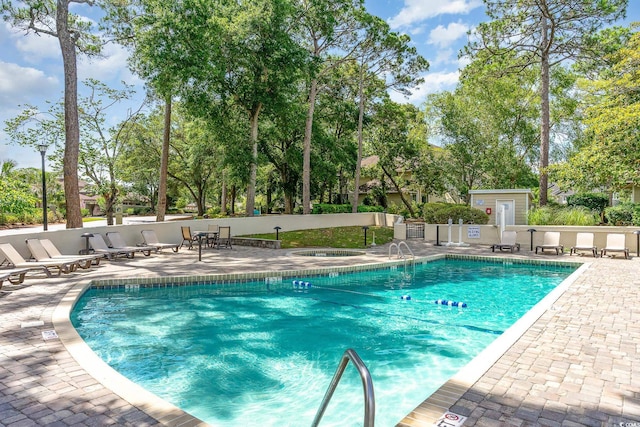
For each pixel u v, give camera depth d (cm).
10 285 834
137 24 1714
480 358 422
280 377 490
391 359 549
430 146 3098
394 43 2333
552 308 650
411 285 1047
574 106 2616
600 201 2242
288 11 1898
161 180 1950
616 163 1498
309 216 2272
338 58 2634
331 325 706
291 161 2727
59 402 328
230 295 913
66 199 1410
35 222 3222
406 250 1619
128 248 1277
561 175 1694
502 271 1259
